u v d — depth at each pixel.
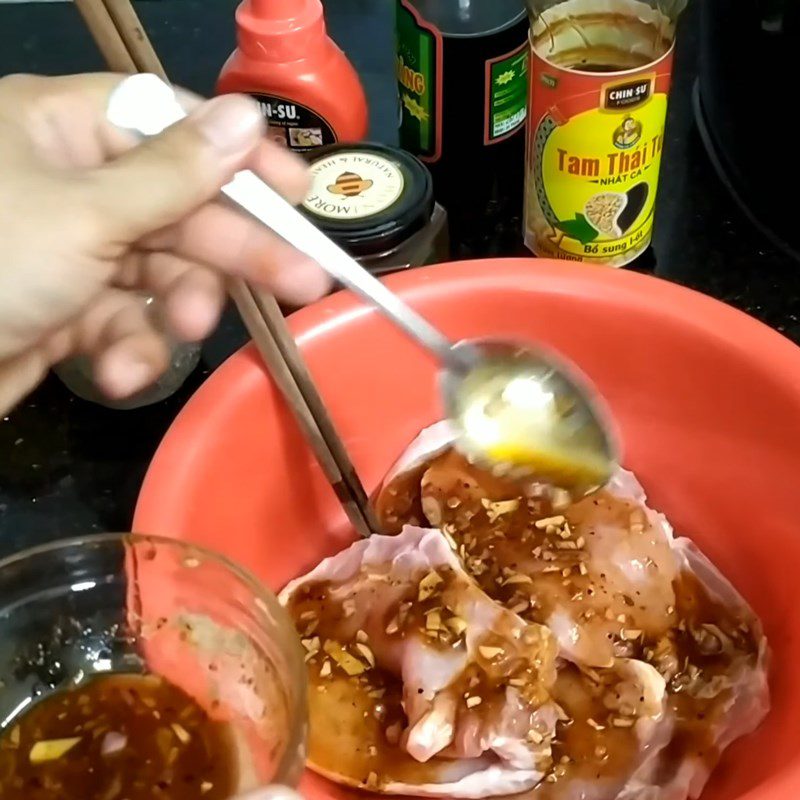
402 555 0.36
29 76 0.34
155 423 0.42
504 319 0.39
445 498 0.39
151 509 0.34
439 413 0.41
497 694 0.32
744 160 0.45
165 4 0.59
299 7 0.44
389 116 0.52
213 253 0.36
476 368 0.37
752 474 0.38
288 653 0.27
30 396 0.43
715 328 0.37
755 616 0.37
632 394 0.40
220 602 0.29
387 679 0.35
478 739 0.32
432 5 0.44
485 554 0.37
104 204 0.29
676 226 0.46
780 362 0.36
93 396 0.42
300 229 0.33
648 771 0.33
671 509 0.40
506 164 0.48
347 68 0.46
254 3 0.44
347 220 0.40
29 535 0.39
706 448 0.39
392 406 0.41
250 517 0.38
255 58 0.44
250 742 0.28
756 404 0.37
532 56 0.39
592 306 0.38
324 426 0.37
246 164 0.32
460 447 0.39
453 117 0.45
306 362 0.38
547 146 0.40
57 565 0.30
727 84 0.45
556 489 0.38
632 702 0.34
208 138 0.30
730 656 0.36
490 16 0.44
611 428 0.38
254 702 0.29
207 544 0.35
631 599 0.36
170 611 0.30
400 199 0.41
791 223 0.44
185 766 0.28
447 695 0.33
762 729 0.34
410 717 0.33
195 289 0.38
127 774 0.28
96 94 0.34
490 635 0.33
